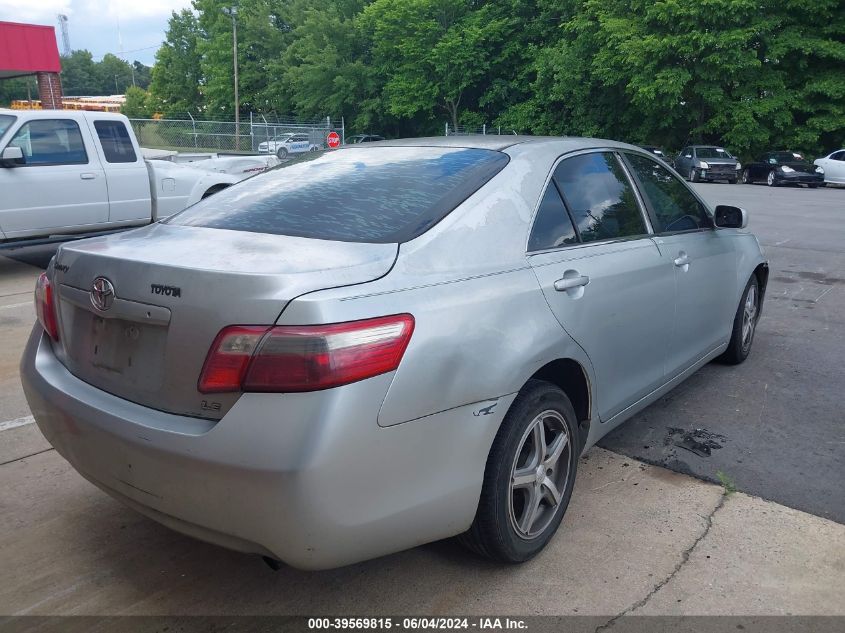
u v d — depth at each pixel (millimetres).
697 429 4105
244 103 56594
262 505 2061
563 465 2971
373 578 2768
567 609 2570
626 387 3449
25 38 24734
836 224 13594
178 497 2201
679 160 29094
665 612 2545
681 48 30547
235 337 2102
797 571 2775
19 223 8555
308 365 2045
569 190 3242
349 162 3314
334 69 46781
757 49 31500
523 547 2760
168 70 67750
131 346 2400
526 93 43094
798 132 30984
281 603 2635
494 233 2754
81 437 2453
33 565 2867
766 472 3584
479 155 3105
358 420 2098
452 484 2395
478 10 43438
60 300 2740
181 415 2234
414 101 44156
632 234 3600
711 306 4348
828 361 5320
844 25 30172
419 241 2523
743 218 4359
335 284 2201
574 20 36594
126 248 2584
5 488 3500
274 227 2707
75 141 9070
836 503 3283
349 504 2115
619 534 3037
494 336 2516
